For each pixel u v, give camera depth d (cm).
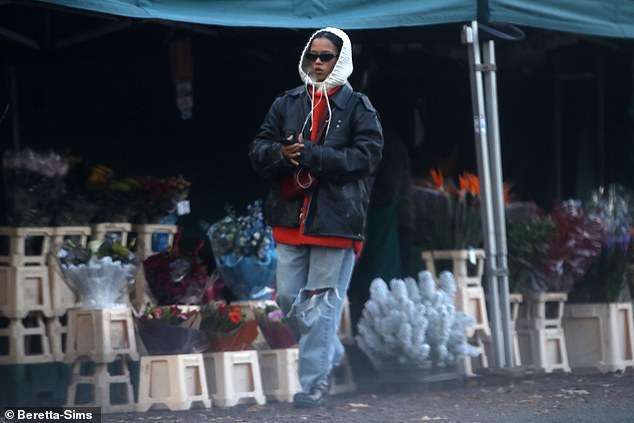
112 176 1552
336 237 1219
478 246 1650
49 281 1438
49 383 1417
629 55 2095
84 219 1492
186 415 1266
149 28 1655
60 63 1742
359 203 1232
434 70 1969
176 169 1795
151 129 1789
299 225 1225
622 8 1578
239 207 1809
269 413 1269
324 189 1220
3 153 1627
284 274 1248
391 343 1458
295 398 1276
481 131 1516
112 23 1616
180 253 1459
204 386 1331
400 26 1379
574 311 1745
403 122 1961
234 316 1356
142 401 1311
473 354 1520
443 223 1644
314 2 1327
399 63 1941
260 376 1392
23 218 1433
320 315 1238
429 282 1512
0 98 1692
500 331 1555
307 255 1245
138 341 1369
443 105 2011
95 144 1766
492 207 1546
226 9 1282
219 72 1820
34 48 1656
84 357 1324
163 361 1313
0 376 1395
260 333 1443
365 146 1220
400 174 1719
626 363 1741
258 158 1230
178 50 1634
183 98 1648
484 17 1465
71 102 1755
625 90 2112
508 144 2103
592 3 1552
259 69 1833
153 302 1448
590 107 2127
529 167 2117
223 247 1517
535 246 1681
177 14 1243
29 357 1403
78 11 1279
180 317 1333
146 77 1784
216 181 1811
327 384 1287
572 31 1534
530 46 1973
